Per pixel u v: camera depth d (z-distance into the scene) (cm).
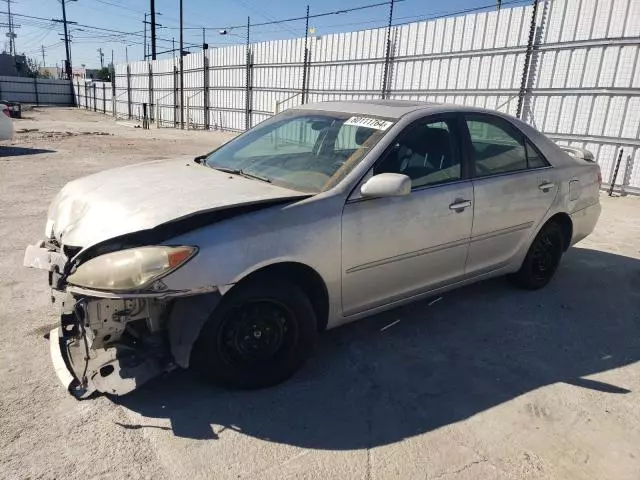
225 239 253
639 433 263
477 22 1330
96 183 320
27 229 577
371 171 309
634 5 1015
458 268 370
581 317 406
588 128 1123
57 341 298
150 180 317
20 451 228
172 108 3306
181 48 3356
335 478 222
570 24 1128
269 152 363
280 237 268
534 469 234
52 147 1502
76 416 253
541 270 451
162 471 221
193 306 248
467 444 249
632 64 1030
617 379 315
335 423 260
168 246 244
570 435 259
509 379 310
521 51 1235
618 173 1081
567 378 314
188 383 287
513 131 412
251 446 240
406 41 1546
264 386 284
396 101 393
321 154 335
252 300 267
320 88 1964
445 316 396
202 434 246
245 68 2448
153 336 264
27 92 5584
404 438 251
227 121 2692
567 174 445
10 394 267
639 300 448
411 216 323
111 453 230
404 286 337
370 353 333
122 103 4153
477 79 1354
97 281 238
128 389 255
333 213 288
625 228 736
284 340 285
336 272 294
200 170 347
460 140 367
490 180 377
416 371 314
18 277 430
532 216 414
